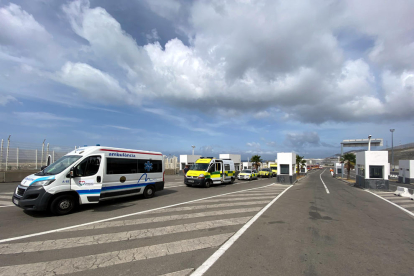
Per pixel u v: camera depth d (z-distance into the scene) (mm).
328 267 3922
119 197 10375
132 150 10367
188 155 33125
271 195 12906
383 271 3816
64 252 4402
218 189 15805
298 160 39844
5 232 5613
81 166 8039
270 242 5102
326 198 12344
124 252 4418
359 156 19562
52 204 7203
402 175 28797
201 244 4898
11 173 17906
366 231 6164
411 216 8195
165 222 6641
